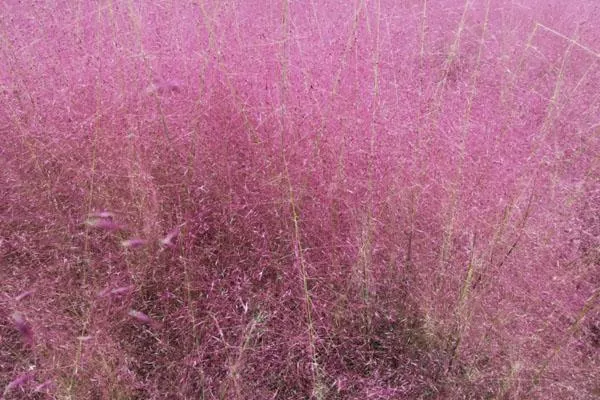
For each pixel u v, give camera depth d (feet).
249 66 10.13
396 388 7.03
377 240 8.50
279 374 7.16
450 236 8.28
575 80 13.65
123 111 9.23
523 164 9.62
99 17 10.34
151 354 7.29
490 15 17.10
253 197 8.78
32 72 9.80
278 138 9.09
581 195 9.47
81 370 6.60
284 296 7.84
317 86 9.68
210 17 10.49
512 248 8.08
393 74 10.88
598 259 8.79
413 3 15.65
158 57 9.89
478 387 7.07
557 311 7.92
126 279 7.82
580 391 6.96
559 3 17.48
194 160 8.87
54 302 7.52
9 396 6.55
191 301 7.50
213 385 6.88
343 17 12.12
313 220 8.59
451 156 9.38
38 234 8.28
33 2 11.07
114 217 8.04
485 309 7.68
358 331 7.83
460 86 12.08
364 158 9.04
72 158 8.88
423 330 7.71
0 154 9.07
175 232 7.53
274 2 11.78
